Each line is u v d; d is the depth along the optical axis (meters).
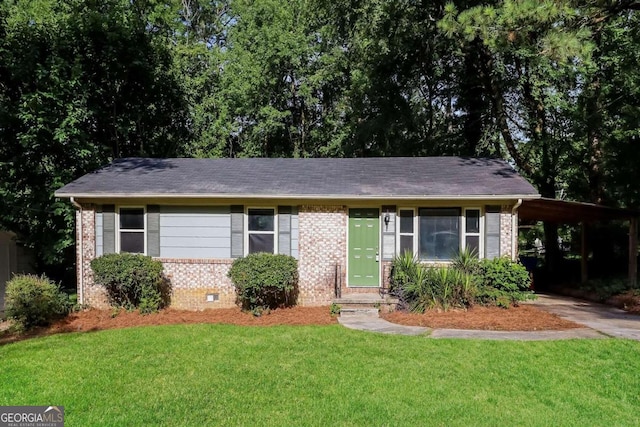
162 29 18.30
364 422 4.68
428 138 19.36
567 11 8.48
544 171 16.70
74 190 10.48
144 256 10.18
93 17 14.23
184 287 10.78
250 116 23.50
